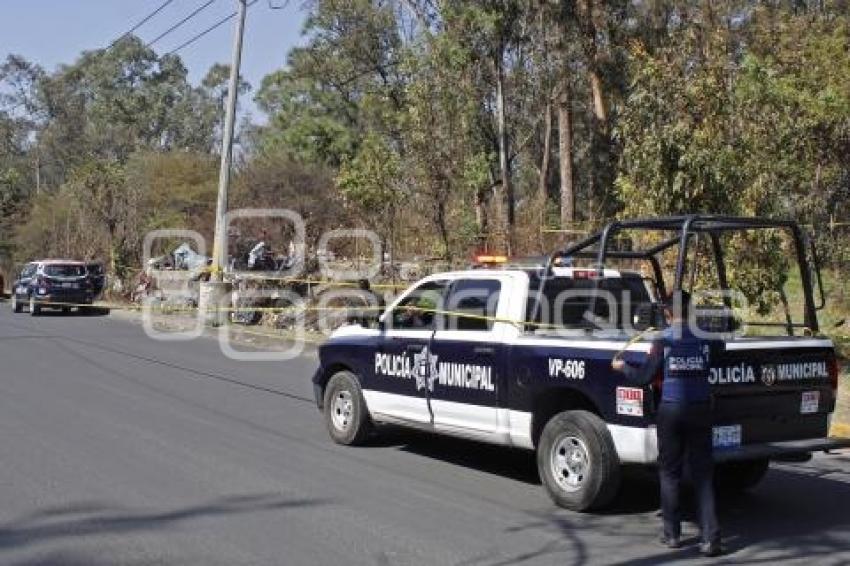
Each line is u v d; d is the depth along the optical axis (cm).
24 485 808
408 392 923
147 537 668
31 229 4916
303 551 641
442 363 883
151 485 815
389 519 724
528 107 3406
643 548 666
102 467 877
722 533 714
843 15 2566
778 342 757
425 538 676
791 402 764
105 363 1702
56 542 655
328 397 1023
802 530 725
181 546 649
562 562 629
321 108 4631
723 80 1404
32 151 8394
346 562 619
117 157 7800
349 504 765
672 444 666
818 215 1672
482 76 3081
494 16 2983
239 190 3384
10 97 8494
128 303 3325
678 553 657
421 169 2169
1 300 4166
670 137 1303
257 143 6228
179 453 945
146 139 8356
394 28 4309
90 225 3828
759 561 642
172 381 1478
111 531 682
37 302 2986
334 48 4500
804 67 1998
